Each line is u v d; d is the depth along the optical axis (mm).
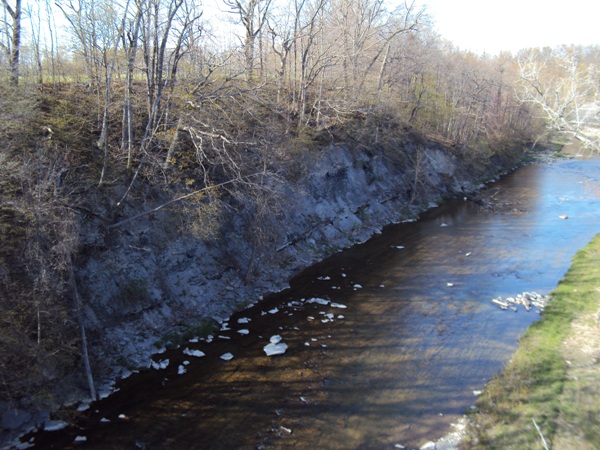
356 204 32781
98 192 17938
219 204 21844
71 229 14320
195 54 23688
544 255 26328
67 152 17344
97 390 14039
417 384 14602
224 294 20453
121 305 16844
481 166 49094
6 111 16297
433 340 17297
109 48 20250
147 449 11812
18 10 19016
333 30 36875
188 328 17859
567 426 11766
